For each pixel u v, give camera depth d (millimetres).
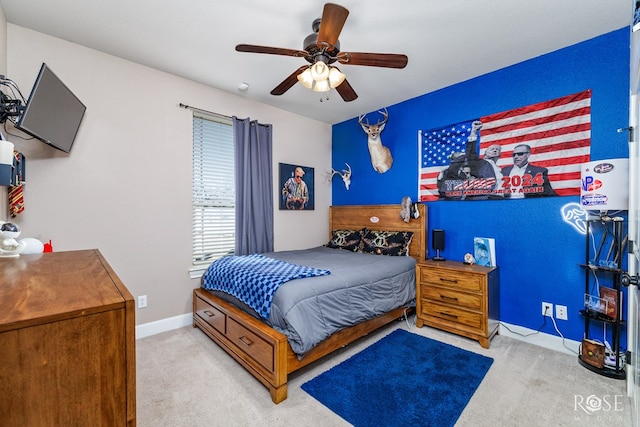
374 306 2422
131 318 723
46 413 627
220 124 3236
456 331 2584
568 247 2359
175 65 2660
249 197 3285
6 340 582
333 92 3260
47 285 847
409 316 3135
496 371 2041
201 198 3076
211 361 2203
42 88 1733
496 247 2760
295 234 3977
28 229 2117
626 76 2107
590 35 2203
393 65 1997
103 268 1099
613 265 2090
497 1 1837
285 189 3826
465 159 2973
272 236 3566
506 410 1646
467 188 2957
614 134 2146
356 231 3869
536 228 2523
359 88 3154
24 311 632
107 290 802
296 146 3969
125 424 715
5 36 1990
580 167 2289
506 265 2691
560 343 2365
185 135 2920
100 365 686
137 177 2615
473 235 2932
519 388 1847
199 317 2762
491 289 2496
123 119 2537
